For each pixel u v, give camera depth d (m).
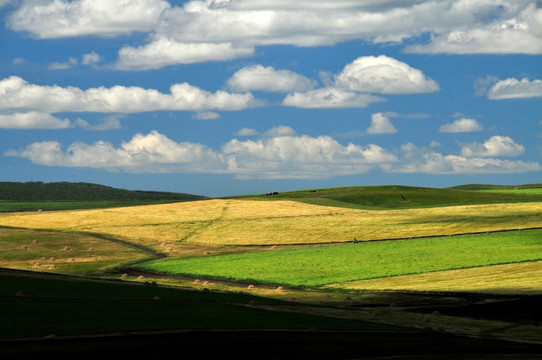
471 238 98.38
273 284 70.75
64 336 30.80
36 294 43.88
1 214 149.00
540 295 53.03
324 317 42.94
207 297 50.69
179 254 99.31
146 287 54.94
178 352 29.42
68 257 96.19
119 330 32.88
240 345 31.59
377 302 55.28
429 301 53.81
